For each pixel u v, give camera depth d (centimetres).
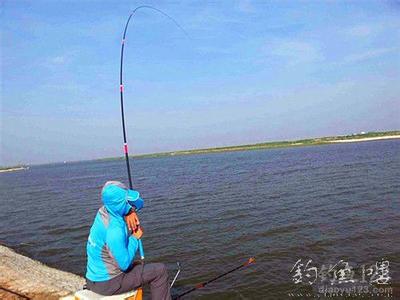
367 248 983
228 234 1257
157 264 466
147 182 3744
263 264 920
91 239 436
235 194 2250
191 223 1491
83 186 4016
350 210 1492
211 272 902
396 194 1773
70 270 1038
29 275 816
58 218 1928
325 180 2581
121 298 443
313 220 1361
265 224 1360
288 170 3716
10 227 1795
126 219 437
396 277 785
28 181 6262
